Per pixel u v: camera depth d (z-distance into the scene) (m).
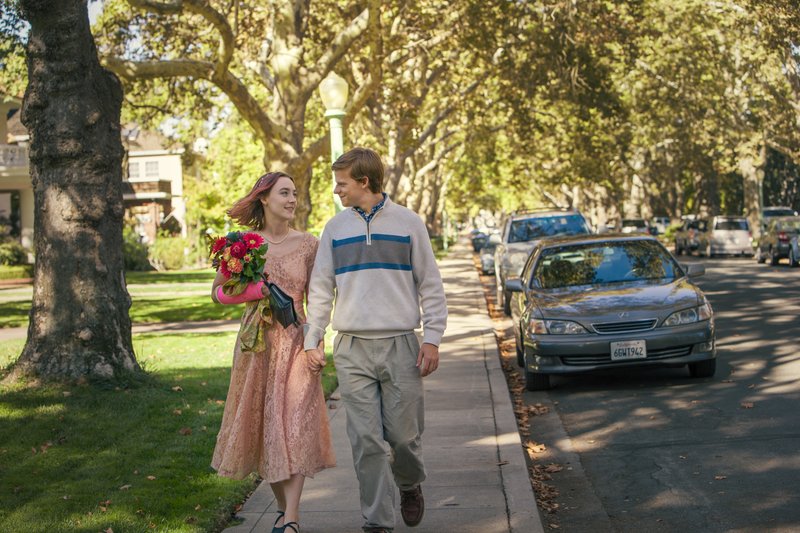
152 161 63.16
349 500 5.79
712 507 5.68
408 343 4.78
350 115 20.53
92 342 9.41
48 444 7.14
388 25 21.39
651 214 83.38
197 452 6.93
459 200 74.38
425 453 6.96
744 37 32.44
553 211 20.39
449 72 31.22
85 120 9.49
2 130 38.78
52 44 9.39
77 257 9.46
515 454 6.78
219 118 27.67
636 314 9.69
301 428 4.80
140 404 8.59
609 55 27.66
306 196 21.25
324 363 4.78
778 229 31.03
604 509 5.81
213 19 17.45
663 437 7.58
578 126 34.28
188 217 54.88
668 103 38.16
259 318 4.83
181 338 15.55
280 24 21.19
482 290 24.66
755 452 6.88
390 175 32.25
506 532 5.11
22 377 9.31
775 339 12.80
